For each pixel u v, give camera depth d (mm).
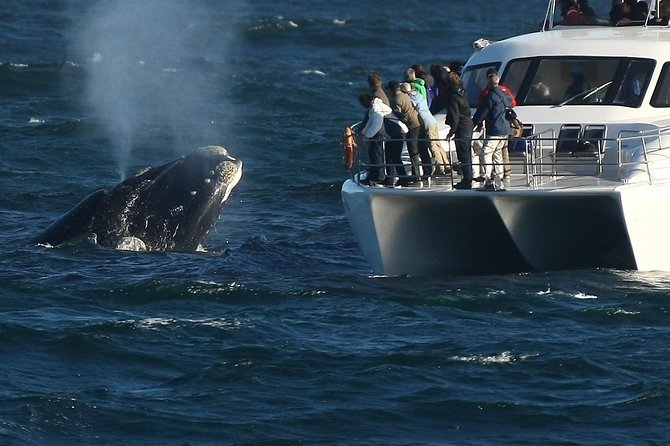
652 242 89500
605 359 76125
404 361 75812
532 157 90125
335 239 109438
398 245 92188
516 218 89188
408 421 68500
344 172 145500
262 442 66000
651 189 87625
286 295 88438
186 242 99812
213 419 68438
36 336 79188
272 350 77438
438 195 88250
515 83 98938
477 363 75500
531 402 70375
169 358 76688
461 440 66375
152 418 68438
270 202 127062
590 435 66562
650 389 71438
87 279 91750
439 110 99250
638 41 98250
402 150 94750
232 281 91500
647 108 95500
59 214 121562
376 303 86938
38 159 155750
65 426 67562
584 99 96562
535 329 81375
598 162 90375
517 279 91688
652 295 86938
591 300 86500
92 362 76062
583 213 88375
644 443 65375
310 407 70000
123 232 99438
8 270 93875
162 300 87562
